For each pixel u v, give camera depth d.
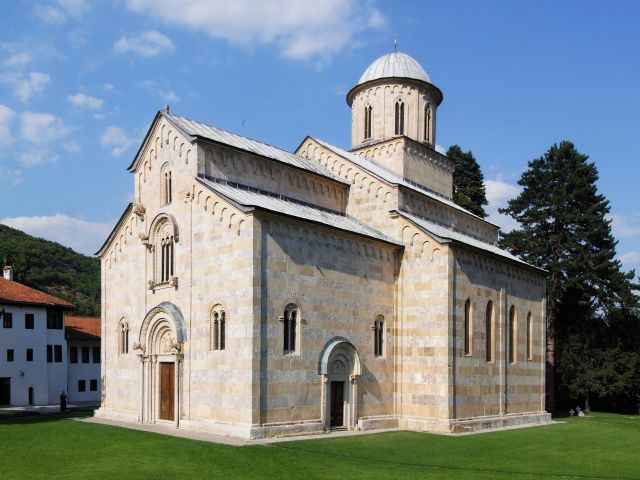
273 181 39.84
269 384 31.22
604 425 45.59
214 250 33.69
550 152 71.69
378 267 38.97
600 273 67.31
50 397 67.12
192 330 34.41
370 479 21.77
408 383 38.62
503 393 42.59
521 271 46.84
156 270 38.16
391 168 49.31
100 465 23.28
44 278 124.88
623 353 65.62
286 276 32.91
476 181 82.19
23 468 22.75
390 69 51.75
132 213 40.41
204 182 34.97
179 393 34.56
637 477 23.88
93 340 72.44
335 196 44.25
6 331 62.88
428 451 28.89
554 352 67.25
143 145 39.69
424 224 42.47
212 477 21.42
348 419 35.47
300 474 22.20
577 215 67.62
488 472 23.95
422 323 38.59
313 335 34.00
